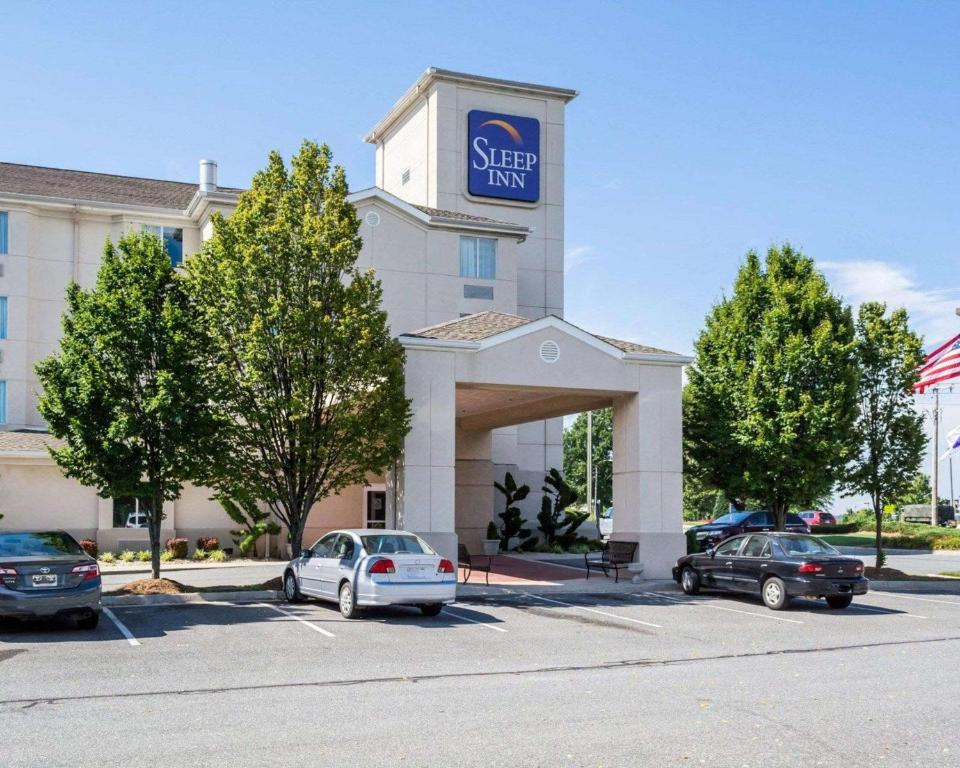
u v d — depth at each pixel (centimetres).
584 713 964
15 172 3806
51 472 3056
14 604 1432
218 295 2075
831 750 834
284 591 1950
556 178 4222
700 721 934
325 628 1551
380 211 3538
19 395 3372
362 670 1194
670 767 778
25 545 1575
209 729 888
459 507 3269
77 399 1947
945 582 2498
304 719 930
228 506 3023
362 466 2080
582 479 8762
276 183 2141
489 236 3712
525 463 3906
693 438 2628
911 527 5050
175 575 2559
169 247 3616
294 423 2028
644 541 2361
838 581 1862
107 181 3950
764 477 2480
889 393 2586
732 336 2588
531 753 814
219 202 3412
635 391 2397
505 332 2256
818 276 2594
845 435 2456
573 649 1378
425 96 4184
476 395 2566
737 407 2528
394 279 3538
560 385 2306
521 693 1062
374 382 2050
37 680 1117
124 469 1970
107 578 2491
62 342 2003
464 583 2259
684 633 1554
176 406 1925
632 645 1423
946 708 998
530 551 3559
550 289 4144
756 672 1209
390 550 1709
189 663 1232
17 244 3409
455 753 812
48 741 842
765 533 1994
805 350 2441
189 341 2019
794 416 2394
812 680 1155
